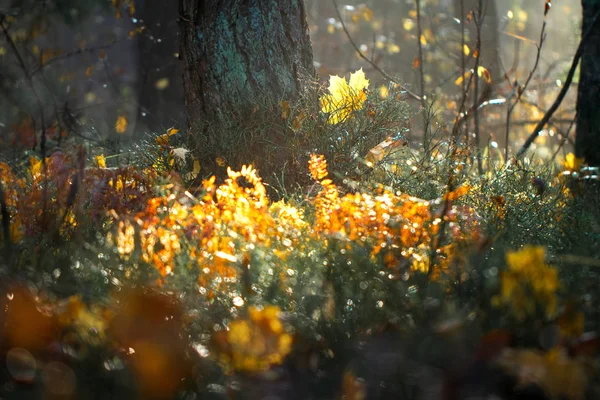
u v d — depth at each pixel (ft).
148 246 12.55
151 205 12.96
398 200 13.10
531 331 11.22
